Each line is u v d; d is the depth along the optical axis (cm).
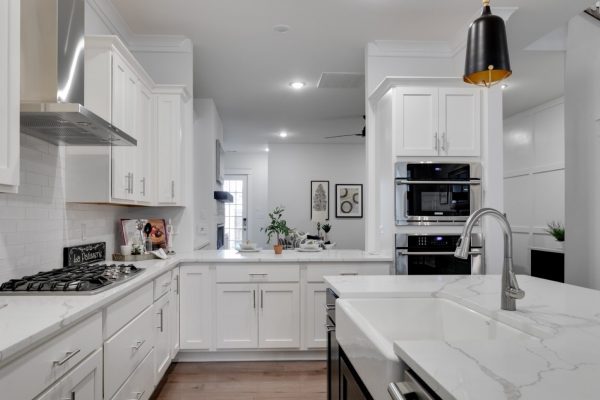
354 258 344
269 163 895
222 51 401
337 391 189
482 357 89
